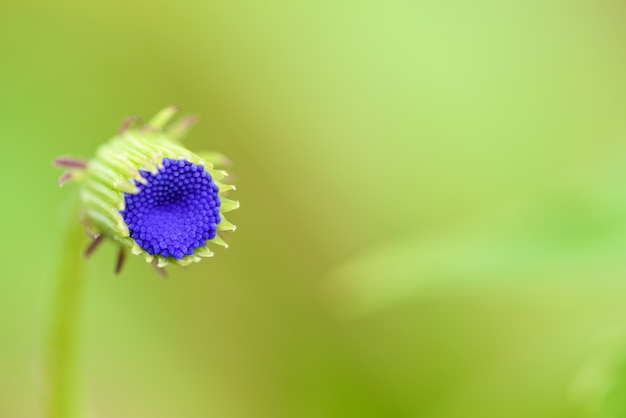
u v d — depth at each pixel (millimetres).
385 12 252
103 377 223
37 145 226
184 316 232
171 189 163
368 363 232
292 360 236
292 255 243
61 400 180
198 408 227
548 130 245
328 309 237
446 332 229
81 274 178
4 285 221
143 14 241
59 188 225
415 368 229
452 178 244
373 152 248
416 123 248
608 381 178
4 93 226
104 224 165
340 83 252
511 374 214
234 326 235
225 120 246
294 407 234
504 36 250
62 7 237
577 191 181
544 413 211
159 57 242
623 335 181
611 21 257
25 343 221
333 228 246
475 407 214
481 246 181
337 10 254
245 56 250
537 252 180
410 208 244
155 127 169
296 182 247
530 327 224
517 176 242
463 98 247
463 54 249
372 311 232
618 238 178
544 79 249
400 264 184
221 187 164
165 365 227
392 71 250
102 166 165
